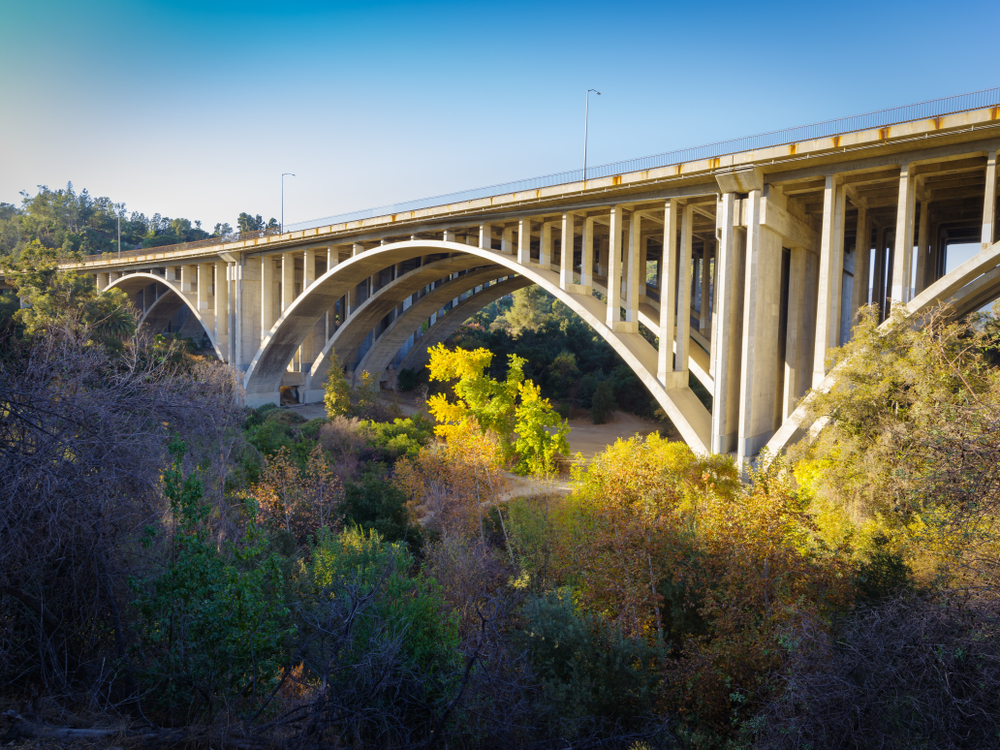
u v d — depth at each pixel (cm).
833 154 2077
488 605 1450
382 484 2584
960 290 2000
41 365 845
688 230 2658
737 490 2069
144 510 902
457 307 5878
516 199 3030
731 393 2477
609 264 2758
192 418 1045
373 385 5125
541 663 1068
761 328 2395
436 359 3362
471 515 2352
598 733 927
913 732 754
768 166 2211
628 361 2700
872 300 2944
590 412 5809
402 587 1134
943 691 752
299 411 4938
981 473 915
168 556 916
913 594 997
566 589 1327
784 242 2620
